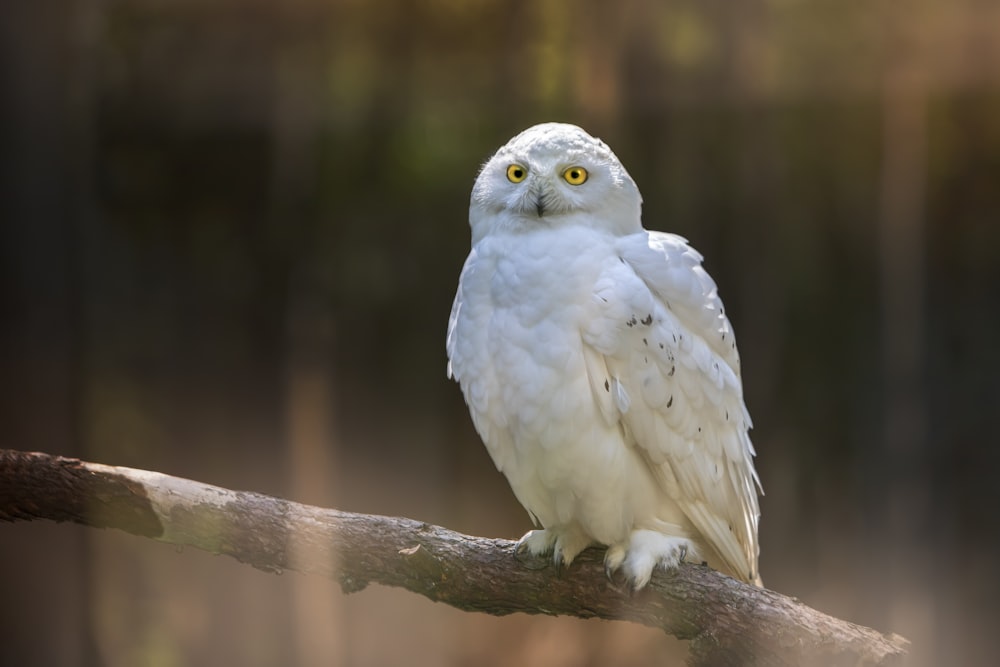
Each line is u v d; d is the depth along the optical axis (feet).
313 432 52.01
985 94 49.67
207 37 47.09
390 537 16.71
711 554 18.93
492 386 17.13
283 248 52.01
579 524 17.43
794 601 15.74
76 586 36.50
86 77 41.29
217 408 52.29
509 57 47.16
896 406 54.08
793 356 53.98
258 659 46.57
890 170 50.44
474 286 17.38
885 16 46.50
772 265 50.52
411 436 54.08
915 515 53.93
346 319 53.06
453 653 47.98
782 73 47.88
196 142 49.85
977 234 54.75
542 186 17.34
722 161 48.57
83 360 39.40
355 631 48.37
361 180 51.26
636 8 45.19
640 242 17.74
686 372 17.47
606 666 45.50
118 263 48.65
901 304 53.36
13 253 36.65
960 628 53.93
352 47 47.91
